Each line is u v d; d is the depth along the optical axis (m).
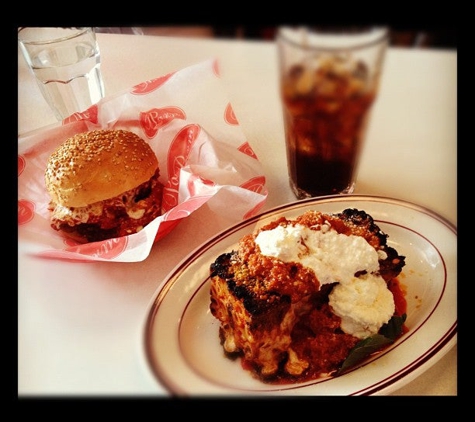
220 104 0.54
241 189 0.45
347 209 0.39
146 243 0.42
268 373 0.33
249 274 0.34
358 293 0.33
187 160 0.52
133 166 0.48
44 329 0.39
